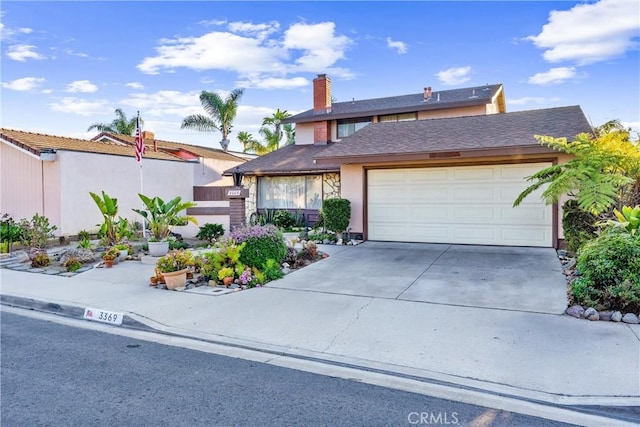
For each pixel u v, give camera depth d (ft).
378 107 63.93
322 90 67.56
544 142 30.40
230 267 26.94
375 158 37.45
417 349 15.51
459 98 61.00
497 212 35.76
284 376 13.99
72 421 11.18
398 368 14.15
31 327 19.99
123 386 13.29
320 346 16.22
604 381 12.67
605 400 11.71
